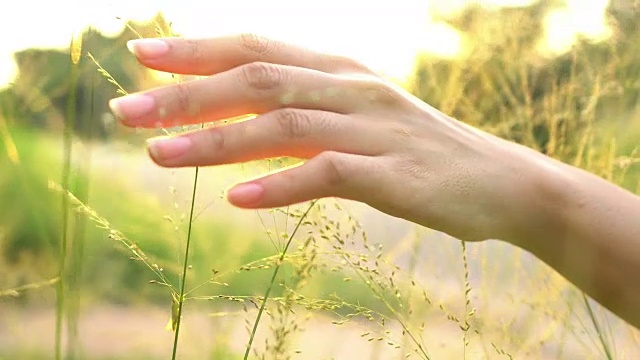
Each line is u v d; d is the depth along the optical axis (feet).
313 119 1.31
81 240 1.45
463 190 1.36
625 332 1.55
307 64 1.40
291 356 1.43
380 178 1.32
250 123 1.27
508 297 1.55
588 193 1.40
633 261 1.38
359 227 1.45
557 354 1.53
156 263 1.52
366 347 1.47
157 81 1.45
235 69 1.29
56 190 1.48
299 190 1.28
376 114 1.36
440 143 1.38
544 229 1.39
